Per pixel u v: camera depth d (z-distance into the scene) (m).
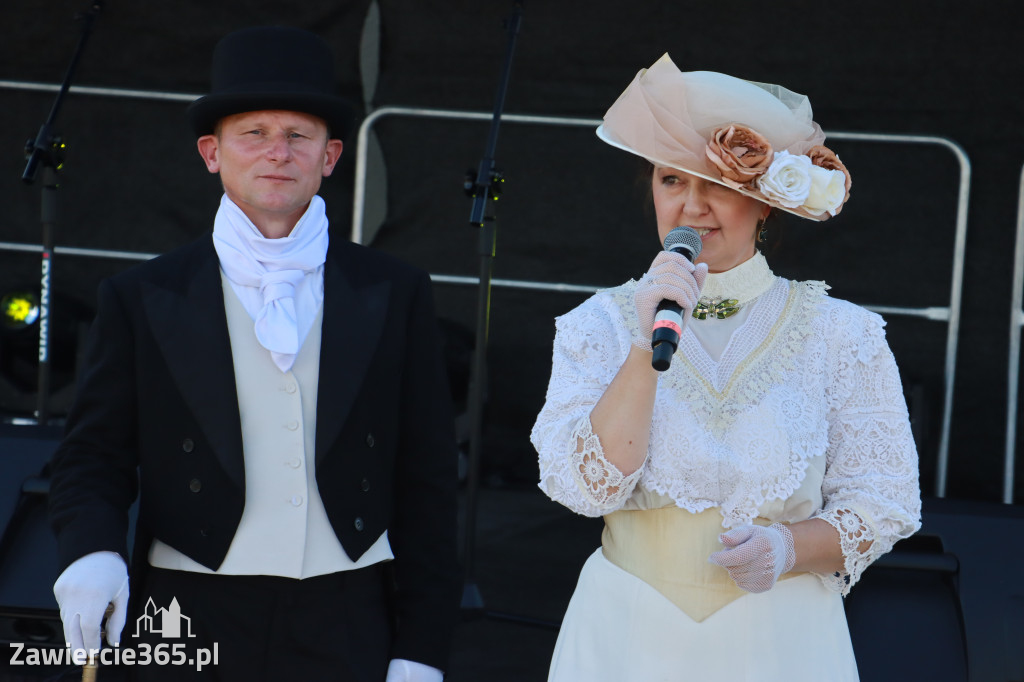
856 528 6.91
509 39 16.20
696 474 7.05
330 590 7.48
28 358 21.80
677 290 6.43
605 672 7.15
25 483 12.77
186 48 21.69
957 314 20.03
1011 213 19.81
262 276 7.66
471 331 22.09
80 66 21.86
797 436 7.06
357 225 21.91
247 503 7.41
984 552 11.80
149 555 7.62
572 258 21.81
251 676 7.29
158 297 7.62
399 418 8.06
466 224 21.91
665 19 20.78
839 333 7.37
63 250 22.20
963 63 19.77
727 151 6.96
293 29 7.89
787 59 20.38
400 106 21.70
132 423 7.67
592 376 7.41
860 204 20.44
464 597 15.00
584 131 21.48
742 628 6.95
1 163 22.08
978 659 11.16
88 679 7.01
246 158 7.66
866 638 11.31
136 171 22.03
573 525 19.86
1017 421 19.94
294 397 7.55
